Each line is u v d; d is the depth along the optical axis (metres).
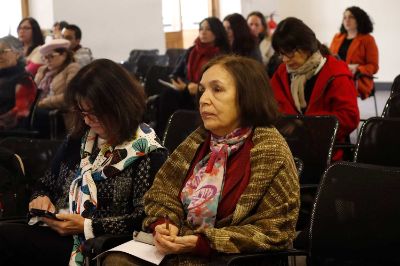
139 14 10.42
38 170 2.94
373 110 9.36
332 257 2.03
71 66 5.34
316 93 3.64
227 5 12.41
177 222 2.15
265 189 2.01
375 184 2.00
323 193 2.08
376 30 11.57
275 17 12.69
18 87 4.89
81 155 2.48
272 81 3.88
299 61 3.66
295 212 2.03
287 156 2.05
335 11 12.19
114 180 2.36
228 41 5.73
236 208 2.01
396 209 1.94
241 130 2.12
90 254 2.23
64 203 2.55
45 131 5.27
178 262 2.03
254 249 1.96
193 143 2.22
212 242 1.96
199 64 5.72
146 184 2.32
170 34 12.05
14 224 2.50
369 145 2.71
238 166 2.09
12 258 2.48
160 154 2.36
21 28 6.69
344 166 2.08
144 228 2.18
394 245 1.92
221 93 2.09
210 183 2.10
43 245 2.49
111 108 2.30
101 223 2.27
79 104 2.33
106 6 9.94
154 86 6.23
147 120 2.52
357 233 1.99
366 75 7.04
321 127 3.01
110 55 10.05
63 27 7.86
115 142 2.37
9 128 4.88
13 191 2.85
